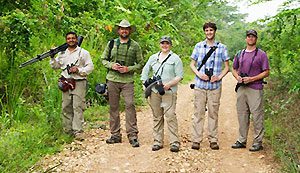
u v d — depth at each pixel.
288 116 8.52
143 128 9.05
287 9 8.65
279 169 6.54
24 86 9.49
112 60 7.64
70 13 11.69
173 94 7.33
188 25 20.17
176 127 7.44
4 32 9.16
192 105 11.70
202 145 7.84
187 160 7.01
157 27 15.54
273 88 10.75
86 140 7.99
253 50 7.45
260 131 7.46
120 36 7.60
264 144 7.80
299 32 9.27
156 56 7.39
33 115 8.71
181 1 19.03
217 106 7.52
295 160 6.43
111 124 7.85
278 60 10.17
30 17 9.59
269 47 9.86
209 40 7.44
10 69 9.38
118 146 7.67
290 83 9.93
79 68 7.86
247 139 8.20
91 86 10.72
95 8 12.52
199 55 7.47
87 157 7.11
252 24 9.35
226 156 7.23
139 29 13.15
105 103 10.88
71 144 7.73
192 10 20.30
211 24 7.35
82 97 8.02
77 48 7.93
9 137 7.19
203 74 7.41
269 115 9.16
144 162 6.91
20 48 9.46
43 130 7.90
